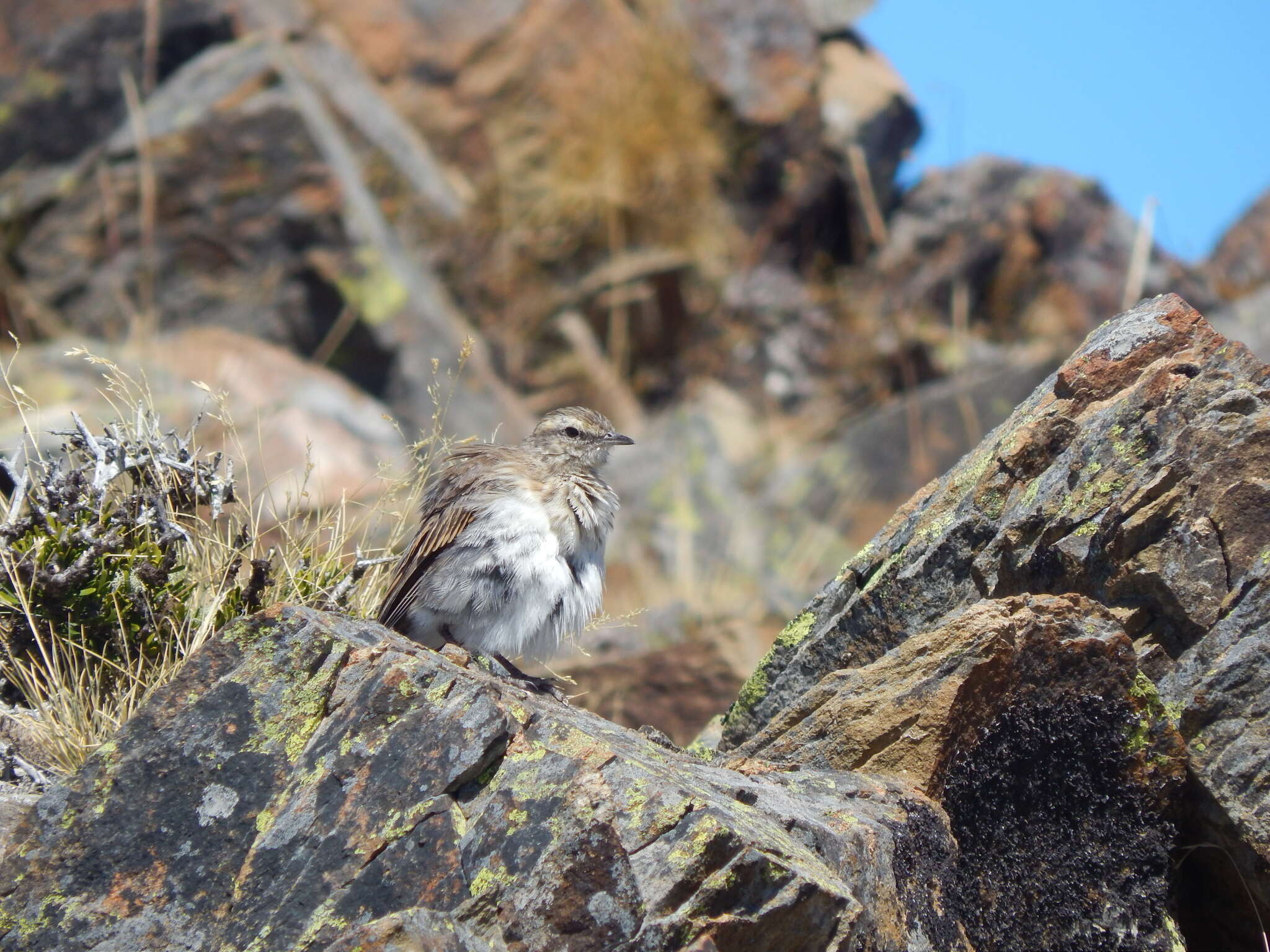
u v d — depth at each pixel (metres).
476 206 30.11
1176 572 9.79
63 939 7.50
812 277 32.06
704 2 32.97
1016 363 29.86
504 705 8.04
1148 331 10.88
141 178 26.28
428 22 31.44
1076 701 9.52
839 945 7.37
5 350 23.81
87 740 9.58
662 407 30.14
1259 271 34.62
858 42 35.47
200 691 8.17
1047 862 9.30
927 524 11.04
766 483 27.25
